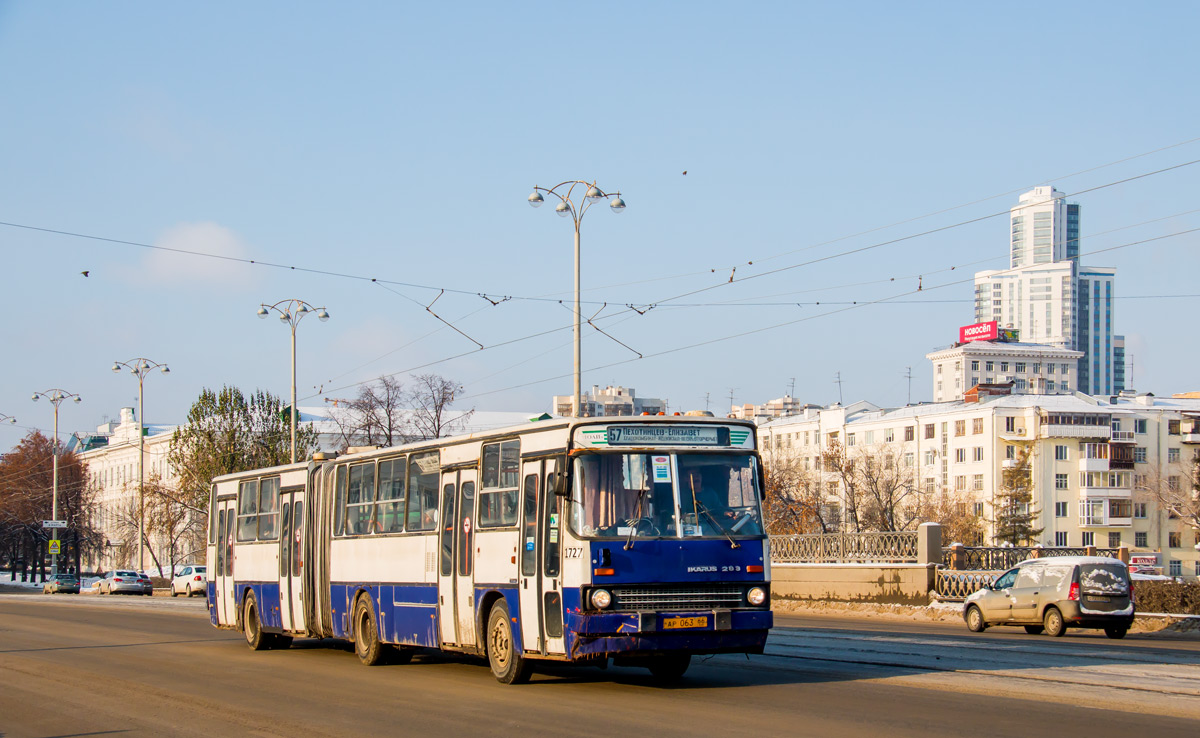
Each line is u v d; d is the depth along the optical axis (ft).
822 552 121.80
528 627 46.19
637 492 43.93
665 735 34.32
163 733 38.50
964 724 34.53
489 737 35.37
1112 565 80.94
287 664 62.34
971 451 329.93
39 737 38.24
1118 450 328.70
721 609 43.39
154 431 405.39
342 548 64.34
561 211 110.93
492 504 49.80
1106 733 32.58
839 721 35.73
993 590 87.45
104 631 94.73
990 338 592.19
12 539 338.95
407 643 56.65
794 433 396.37
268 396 228.63
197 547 275.80
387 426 221.66
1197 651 63.52
